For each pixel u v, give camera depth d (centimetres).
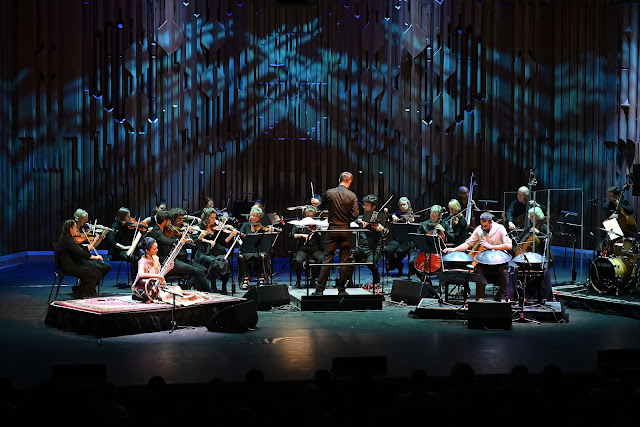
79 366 564
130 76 1479
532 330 813
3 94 1399
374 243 1032
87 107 1477
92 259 1001
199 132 1509
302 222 1014
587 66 1472
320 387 484
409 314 891
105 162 1486
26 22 1448
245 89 1512
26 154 1466
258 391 475
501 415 471
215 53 1498
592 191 1456
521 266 871
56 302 835
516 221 1125
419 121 1537
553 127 1522
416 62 1524
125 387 577
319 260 1059
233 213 1326
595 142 1449
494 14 1515
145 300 833
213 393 466
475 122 1533
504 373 630
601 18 1434
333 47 1517
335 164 1533
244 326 797
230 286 1131
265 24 1509
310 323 845
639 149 1380
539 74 1520
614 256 979
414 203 1545
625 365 617
